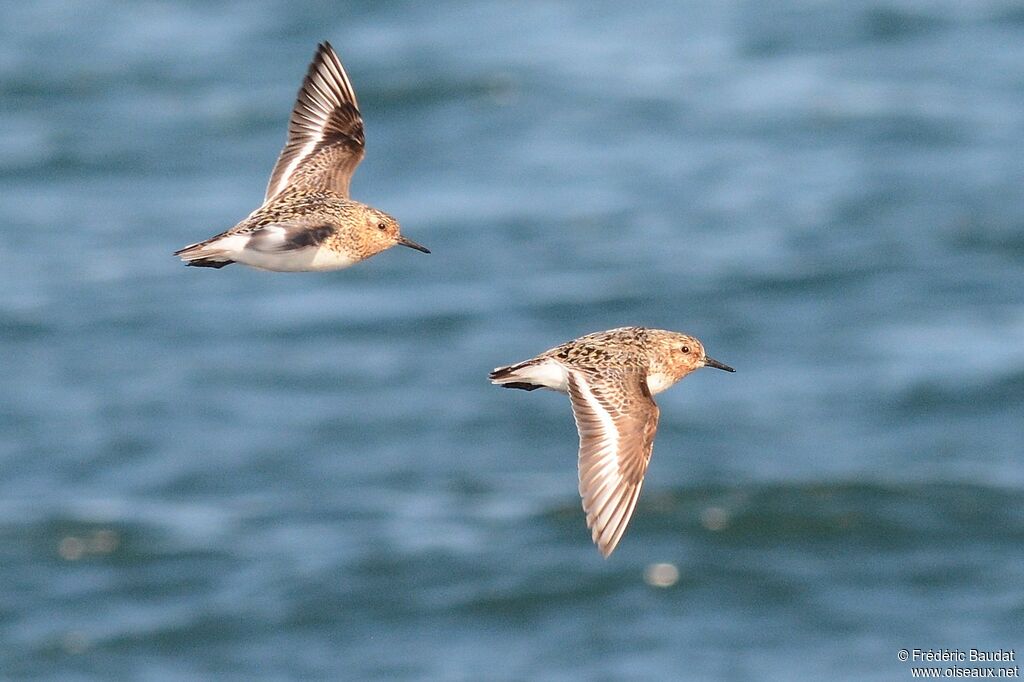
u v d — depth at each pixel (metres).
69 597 22.12
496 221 34.50
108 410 27.11
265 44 45.62
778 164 37.38
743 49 44.59
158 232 34.09
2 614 21.80
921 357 28.50
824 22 46.19
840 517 23.75
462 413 26.91
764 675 20.09
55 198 36.19
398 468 25.30
